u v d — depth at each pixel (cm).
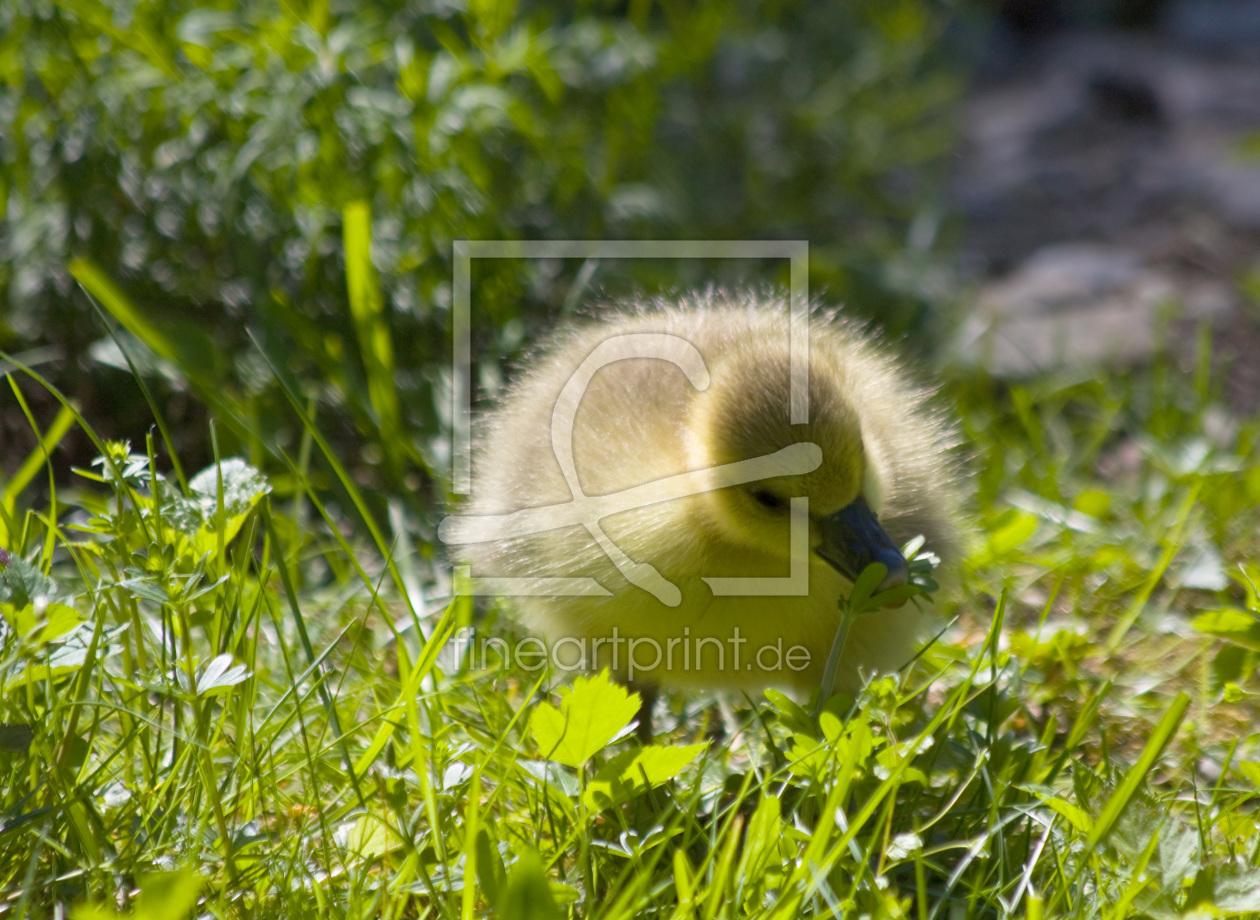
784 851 395
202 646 547
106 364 766
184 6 803
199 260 808
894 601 469
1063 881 385
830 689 475
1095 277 1266
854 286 1091
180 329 736
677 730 575
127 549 462
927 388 689
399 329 802
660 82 1022
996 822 426
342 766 475
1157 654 615
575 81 945
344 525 742
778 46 1220
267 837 396
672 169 1062
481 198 832
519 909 328
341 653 591
